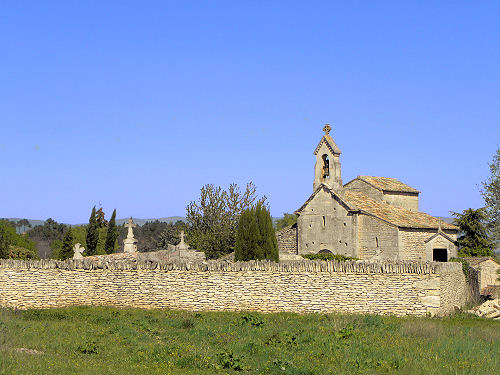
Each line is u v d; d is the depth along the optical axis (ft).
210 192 210.79
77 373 51.60
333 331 75.51
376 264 97.40
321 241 167.73
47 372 51.34
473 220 197.98
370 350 63.93
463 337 73.56
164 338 71.51
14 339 64.75
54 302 101.91
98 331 74.69
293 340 68.95
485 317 102.83
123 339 69.56
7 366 51.96
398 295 96.68
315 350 64.18
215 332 74.74
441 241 158.51
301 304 97.19
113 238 239.91
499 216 196.03
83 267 102.73
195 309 98.94
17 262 102.06
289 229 180.34
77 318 87.92
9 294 101.60
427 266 96.43
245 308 98.12
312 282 97.50
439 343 68.13
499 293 137.80
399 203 184.55
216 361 58.29
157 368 54.90
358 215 159.43
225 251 202.08
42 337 69.26
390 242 151.74
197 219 209.26
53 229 445.37
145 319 86.89
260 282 98.32
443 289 98.48
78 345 64.59
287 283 97.81
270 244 134.72
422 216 169.89
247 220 135.95
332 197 165.78
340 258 145.48
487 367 58.34
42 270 102.42
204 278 99.35
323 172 170.71
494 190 197.26
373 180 187.83
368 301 96.78
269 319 88.84
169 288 100.17
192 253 140.77
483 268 155.94
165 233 260.83
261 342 69.00
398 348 65.98
